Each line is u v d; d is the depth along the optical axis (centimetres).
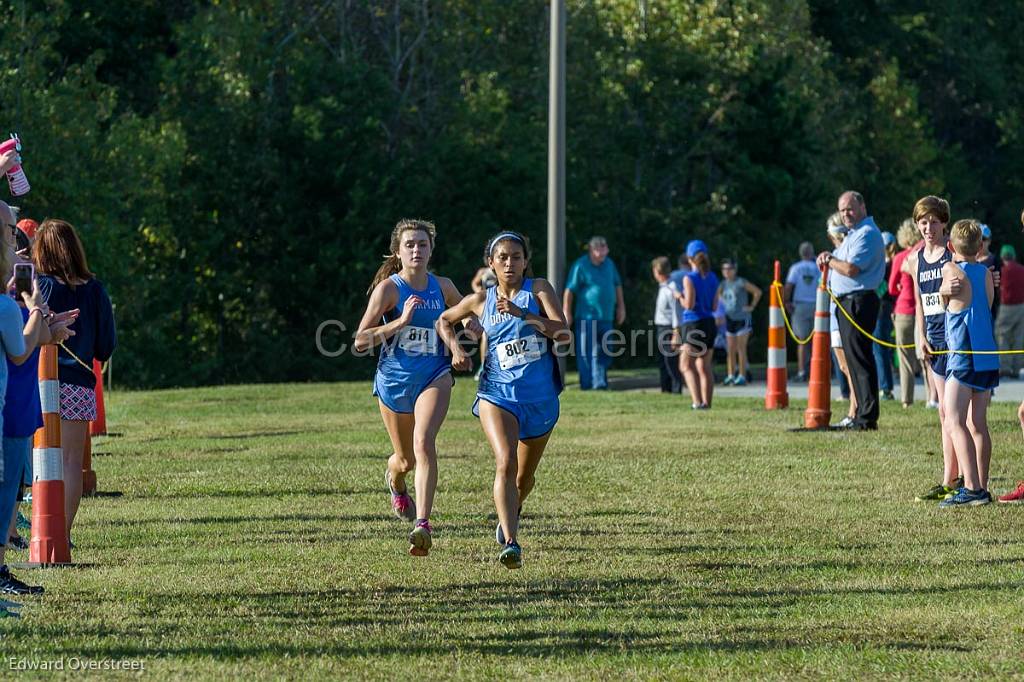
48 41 8238
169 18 9612
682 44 10262
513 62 10038
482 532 2444
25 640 1678
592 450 3581
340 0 9444
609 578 2056
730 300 6294
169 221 8719
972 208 13400
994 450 3444
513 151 9444
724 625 1770
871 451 3469
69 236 2233
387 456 3522
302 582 2025
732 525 2500
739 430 3988
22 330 1766
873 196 12081
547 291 2180
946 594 1930
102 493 2914
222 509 2711
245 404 5122
